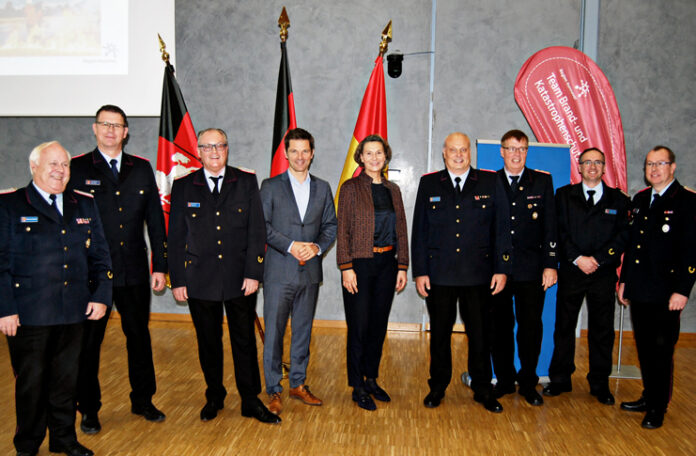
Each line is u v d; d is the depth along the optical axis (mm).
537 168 3113
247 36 4445
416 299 4418
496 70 4258
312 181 2693
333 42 4387
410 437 2326
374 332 2689
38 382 2033
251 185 2504
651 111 4207
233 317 2453
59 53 4398
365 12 4348
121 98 4387
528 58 4211
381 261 2594
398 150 4375
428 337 4191
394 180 4387
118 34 4352
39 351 2020
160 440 2275
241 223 2441
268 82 4461
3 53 4426
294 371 2725
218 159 2398
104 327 2355
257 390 2506
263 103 4477
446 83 4297
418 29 4316
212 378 2486
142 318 2457
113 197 2352
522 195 2738
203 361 2471
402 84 4344
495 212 2631
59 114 4438
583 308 4238
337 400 2773
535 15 4211
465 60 4277
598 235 2768
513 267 2715
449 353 2715
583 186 2838
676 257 2457
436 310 2670
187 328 4348
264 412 2479
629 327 4262
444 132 4324
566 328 2855
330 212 2775
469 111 4297
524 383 2801
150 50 4344
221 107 4508
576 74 4031
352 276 2561
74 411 2148
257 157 4512
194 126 4543
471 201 2621
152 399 2770
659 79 4184
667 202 2510
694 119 4188
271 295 2588
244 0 4426
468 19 4246
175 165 4043
